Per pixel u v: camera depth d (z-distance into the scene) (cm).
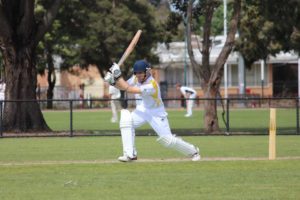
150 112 5597
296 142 8519
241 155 6850
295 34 14912
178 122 13488
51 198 4150
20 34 10450
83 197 4181
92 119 14725
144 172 5322
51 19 10644
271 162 5991
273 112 6325
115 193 4328
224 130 10800
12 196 4231
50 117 15650
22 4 10406
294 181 4828
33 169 5550
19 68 10462
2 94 12256
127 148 5709
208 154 6962
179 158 6500
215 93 10506
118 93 13475
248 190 4438
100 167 5653
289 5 11362
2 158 6650
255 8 12444
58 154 7056
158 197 4172
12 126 10288
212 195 4244
